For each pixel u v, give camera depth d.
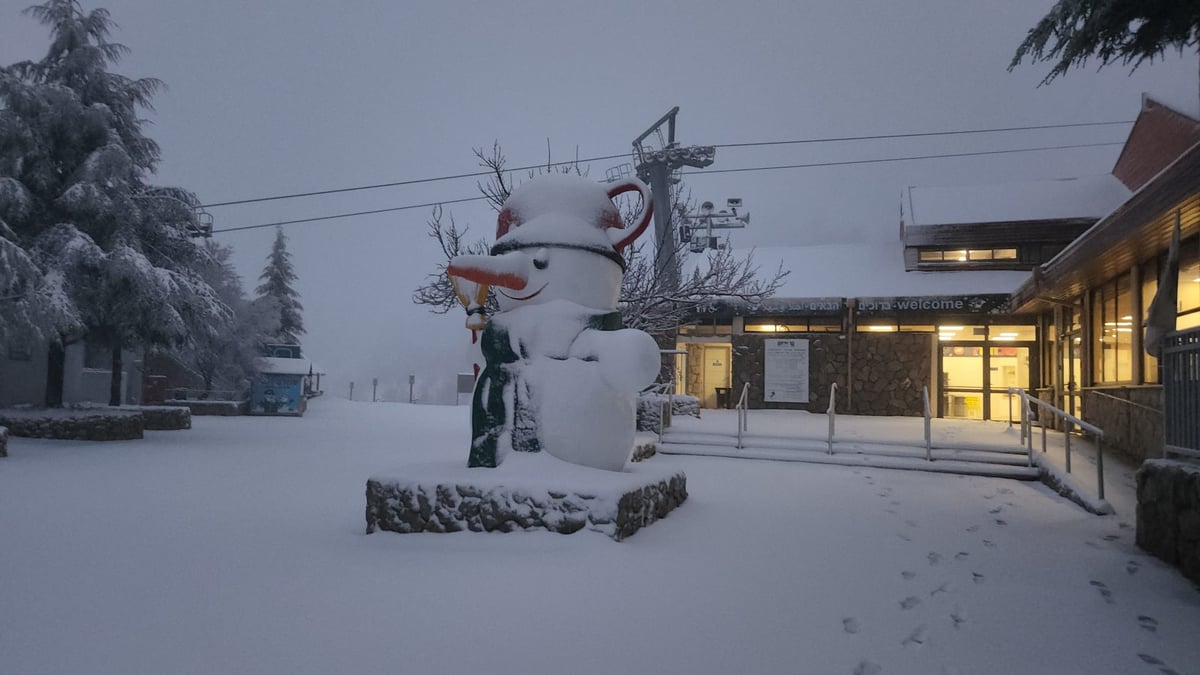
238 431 20.97
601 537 6.21
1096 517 8.82
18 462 12.33
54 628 4.14
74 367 22.92
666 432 15.23
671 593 5.05
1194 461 6.84
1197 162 8.02
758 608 4.87
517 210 8.02
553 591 4.95
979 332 21.75
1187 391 6.89
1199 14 6.58
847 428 16.67
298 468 12.29
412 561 5.67
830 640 4.38
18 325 15.77
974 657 4.23
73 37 18.81
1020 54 7.40
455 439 18.78
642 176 26.56
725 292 16.72
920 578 5.90
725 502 9.03
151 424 20.72
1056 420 17.72
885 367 22.19
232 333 31.84
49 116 17.55
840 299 22.38
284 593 4.84
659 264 18.48
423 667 3.69
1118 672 4.10
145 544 6.34
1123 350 13.80
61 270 16.66
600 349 7.11
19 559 5.77
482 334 7.54
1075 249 13.17
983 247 23.41
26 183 17.62
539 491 6.39
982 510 9.16
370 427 23.75
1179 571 6.32
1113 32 6.95
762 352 23.19
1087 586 5.84
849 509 8.87
